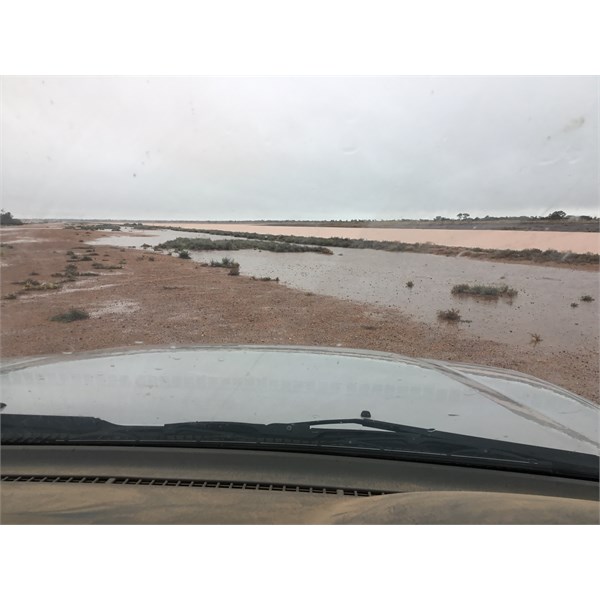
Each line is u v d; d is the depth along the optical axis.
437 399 4.65
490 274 24.39
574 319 13.74
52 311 13.52
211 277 21.70
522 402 4.63
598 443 3.75
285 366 5.85
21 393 4.93
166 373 5.57
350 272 24.67
